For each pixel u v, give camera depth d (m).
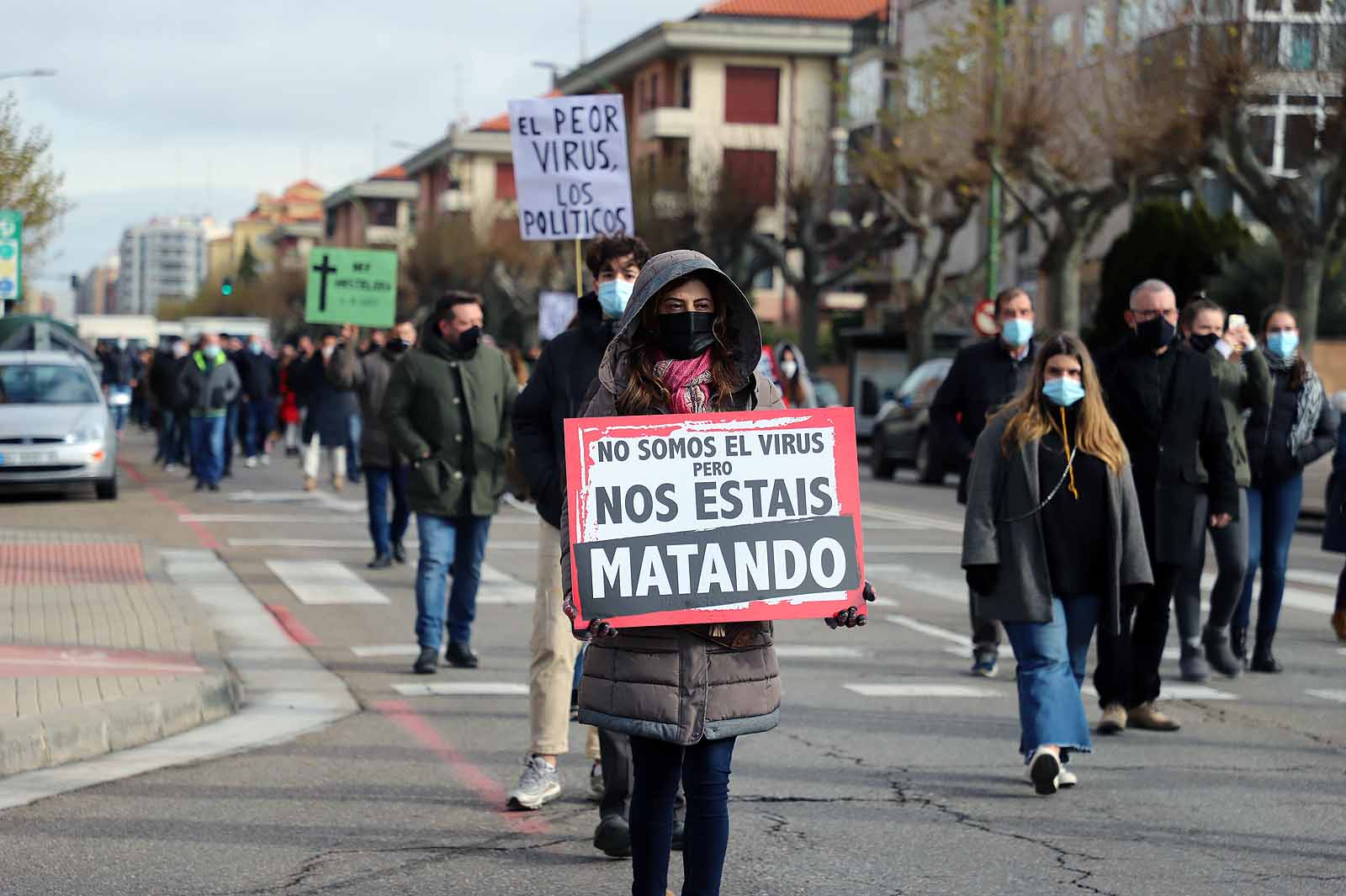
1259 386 9.91
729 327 4.67
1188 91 26.16
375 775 7.31
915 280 41.47
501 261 73.25
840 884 5.64
